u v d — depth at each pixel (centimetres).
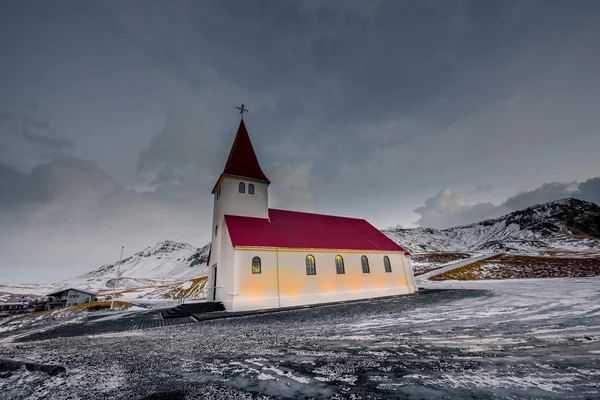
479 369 491
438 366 515
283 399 387
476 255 7619
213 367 546
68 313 2469
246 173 2411
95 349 765
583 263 4612
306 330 1009
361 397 388
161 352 698
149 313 2025
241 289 1827
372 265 2494
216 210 2527
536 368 488
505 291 2194
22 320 2370
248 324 1245
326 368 524
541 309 1249
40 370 515
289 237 2216
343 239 2519
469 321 1042
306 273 2120
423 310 1426
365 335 863
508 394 384
